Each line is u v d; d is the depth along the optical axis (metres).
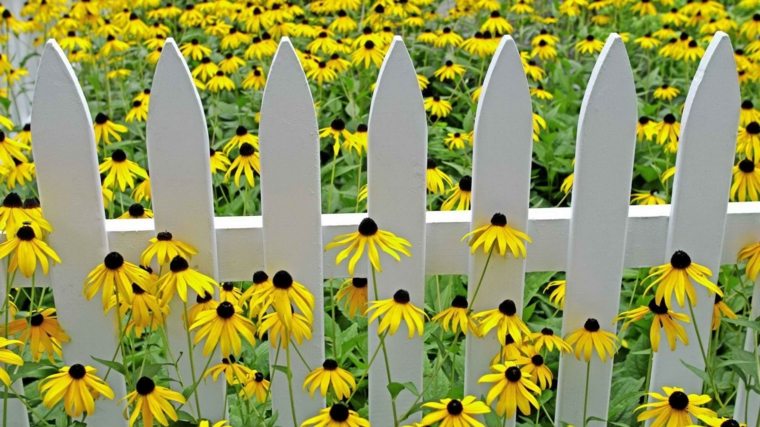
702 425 2.45
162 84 2.05
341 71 4.32
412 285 2.26
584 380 2.37
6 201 2.10
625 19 5.94
